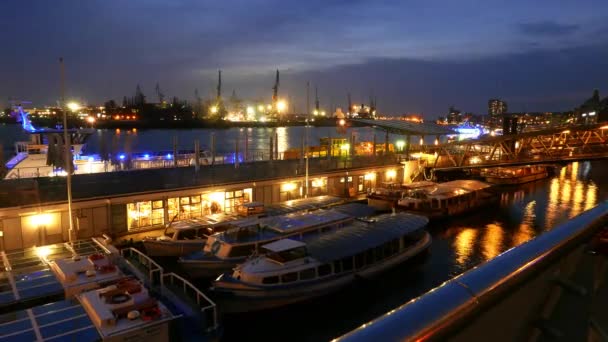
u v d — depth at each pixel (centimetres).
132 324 1636
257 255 2830
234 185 4188
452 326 205
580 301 301
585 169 10094
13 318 1698
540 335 285
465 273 247
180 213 3869
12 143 16338
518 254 273
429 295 221
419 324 195
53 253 2584
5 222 3005
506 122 8669
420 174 6475
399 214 3684
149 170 4803
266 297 2420
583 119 18450
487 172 7744
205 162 6194
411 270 3288
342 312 2648
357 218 3684
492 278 238
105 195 3478
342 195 5325
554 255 285
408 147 6950
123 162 5694
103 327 1605
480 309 222
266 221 3378
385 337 184
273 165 5506
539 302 292
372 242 2950
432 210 4769
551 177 8631
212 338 1891
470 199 5275
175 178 4350
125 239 3441
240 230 3103
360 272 2820
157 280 2834
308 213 3666
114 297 1778
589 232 328
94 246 2788
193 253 2986
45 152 6034
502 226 4734
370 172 5669
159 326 1672
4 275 2159
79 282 2042
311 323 2527
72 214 3275
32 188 3509
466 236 4328
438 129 7650
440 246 3978
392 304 2741
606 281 345
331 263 2680
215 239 3017
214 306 1983
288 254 2608
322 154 7400
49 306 1784
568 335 292
